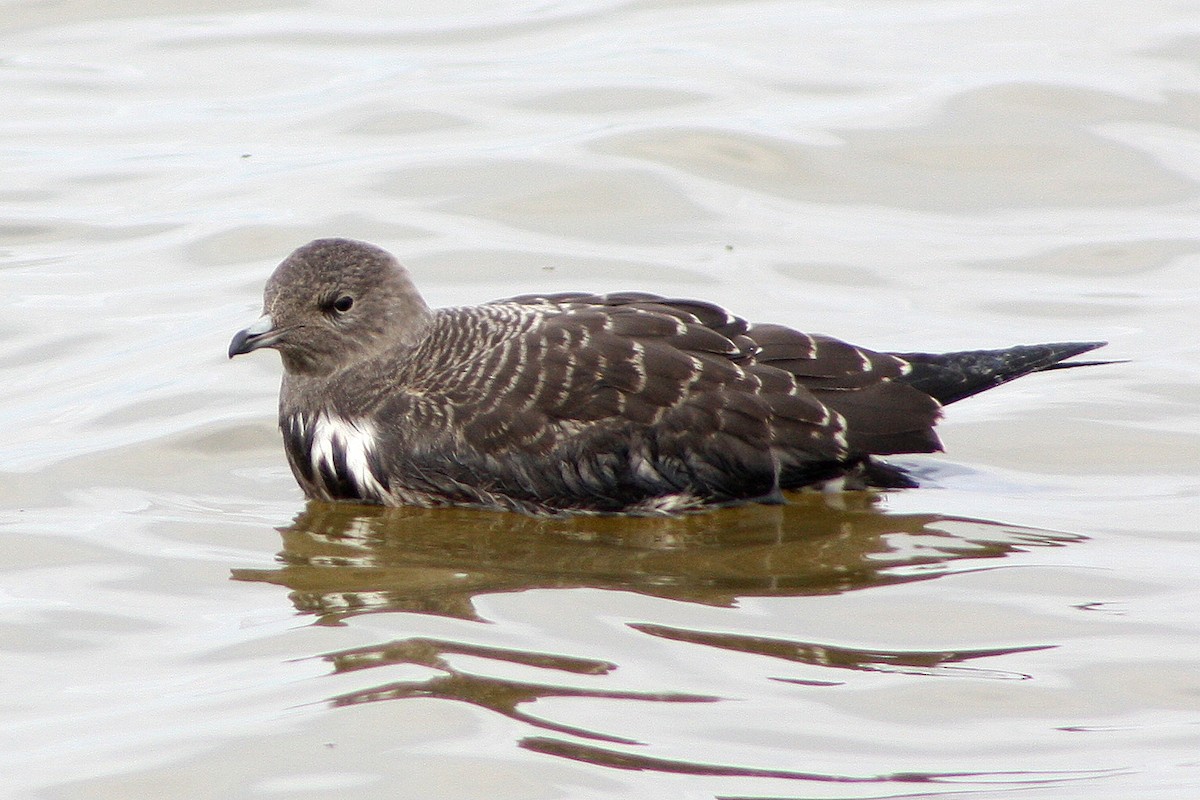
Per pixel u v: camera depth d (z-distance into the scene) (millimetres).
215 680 9594
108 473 13094
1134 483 12703
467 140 19328
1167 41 20969
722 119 19531
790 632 10203
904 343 15156
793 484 12703
